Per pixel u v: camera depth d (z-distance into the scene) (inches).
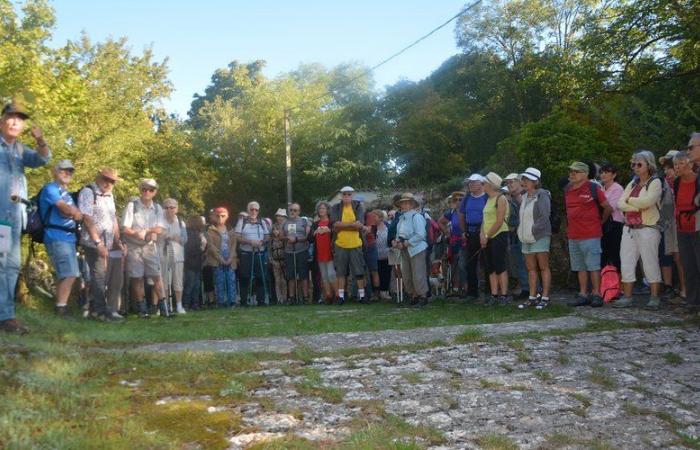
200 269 458.3
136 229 344.5
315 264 501.4
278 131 1743.4
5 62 505.0
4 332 205.8
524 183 323.3
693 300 283.4
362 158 1712.6
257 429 135.3
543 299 320.5
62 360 173.6
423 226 386.0
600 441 136.2
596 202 310.8
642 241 295.1
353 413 147.9
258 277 491.5
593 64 738.2
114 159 780.6
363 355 204.4
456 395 163.6
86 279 376.2
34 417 129.8
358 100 1882.4
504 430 141.1
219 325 284.0
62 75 622.5
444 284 486.9
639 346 218.5
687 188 277.4
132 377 168.4
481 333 237.9
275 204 1756.9
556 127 531.5
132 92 920.3
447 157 1684.3
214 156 1699.1
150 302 395.5
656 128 521.3
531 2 1552.7
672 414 155.1
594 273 310.0
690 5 671.8
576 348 215.8
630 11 709.9
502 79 1544.0
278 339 233.0
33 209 270.4
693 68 684.7
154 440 123.6
